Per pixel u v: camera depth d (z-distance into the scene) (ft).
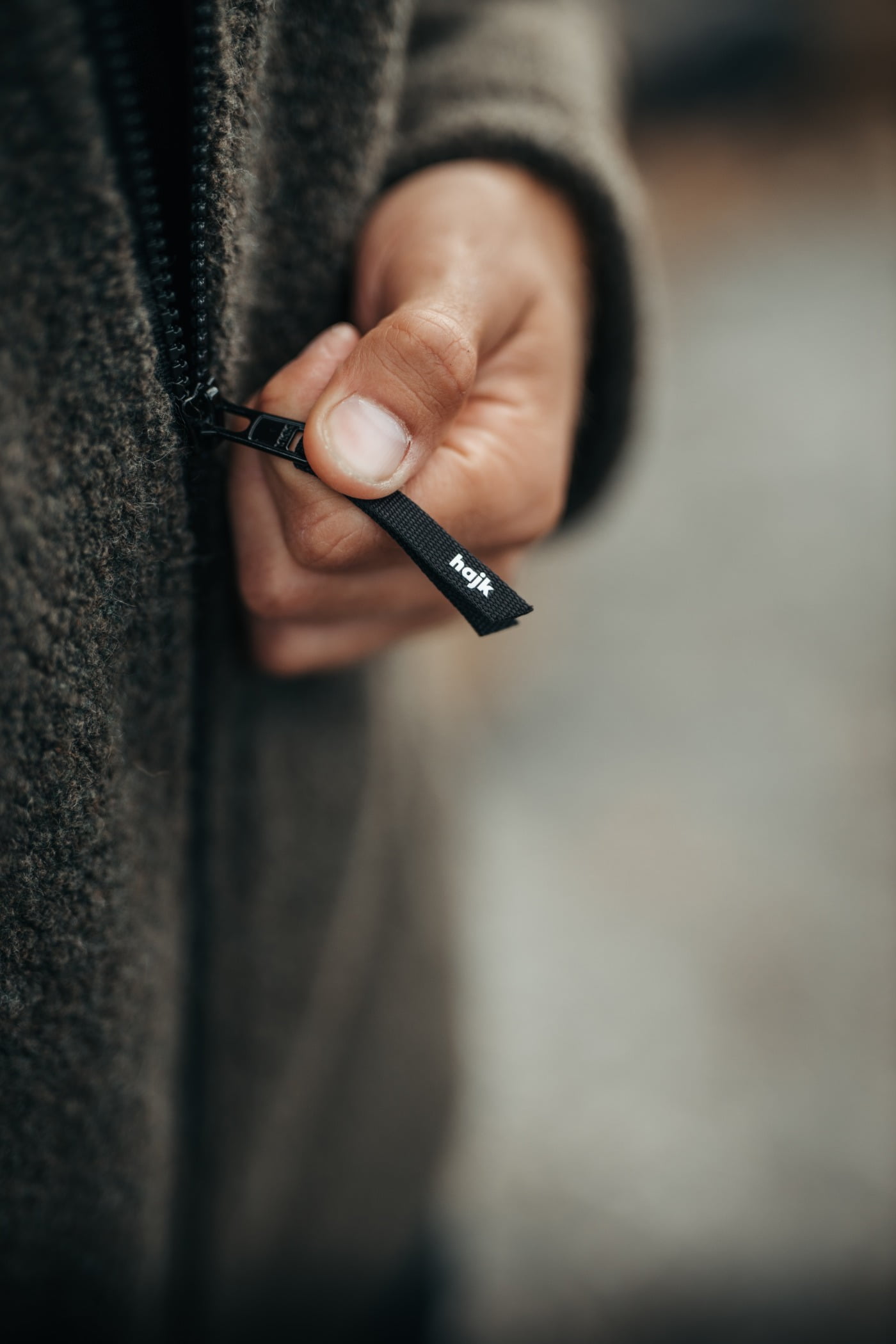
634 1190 2.87
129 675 1.08
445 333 1.01
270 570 1.11
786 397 6.02
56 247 0.91
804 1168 2.88
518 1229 2.81
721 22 7.84
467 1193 2.82
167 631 1.11
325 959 1.55
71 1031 1.11
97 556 0.98
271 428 1.03
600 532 5.24
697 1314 2.67
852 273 7.00
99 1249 1.26
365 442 1.01
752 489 5.42
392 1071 1.97
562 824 3.81
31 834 1.01
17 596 0.95
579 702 4.34
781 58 7.93
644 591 4.90
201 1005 1.44
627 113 7.64
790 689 4.30
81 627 0.99
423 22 1.40
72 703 1.00
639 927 3.45
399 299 1.13
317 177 1.12
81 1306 1.29
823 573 4.86
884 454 5.53
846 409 5.88
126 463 0.98
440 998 2.08
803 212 7.57
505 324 1.16
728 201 7.67
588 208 1.28
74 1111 1.15
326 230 1.15
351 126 1.12
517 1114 3.01
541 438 1.17
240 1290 1.77
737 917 3.46
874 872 3.55
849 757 3.96
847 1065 3.06
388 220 1.20
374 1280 2.13
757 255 7.27
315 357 1.07
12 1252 1.18
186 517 1.06
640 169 7.88
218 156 0.97
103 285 0.94
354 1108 1.90
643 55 7.82
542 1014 3.22
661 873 3.62
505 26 1.41
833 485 5.38
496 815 3.82
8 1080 1.08
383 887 1.74
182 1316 1.61
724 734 4.14
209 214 0.97
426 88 1.32
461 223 1.17
